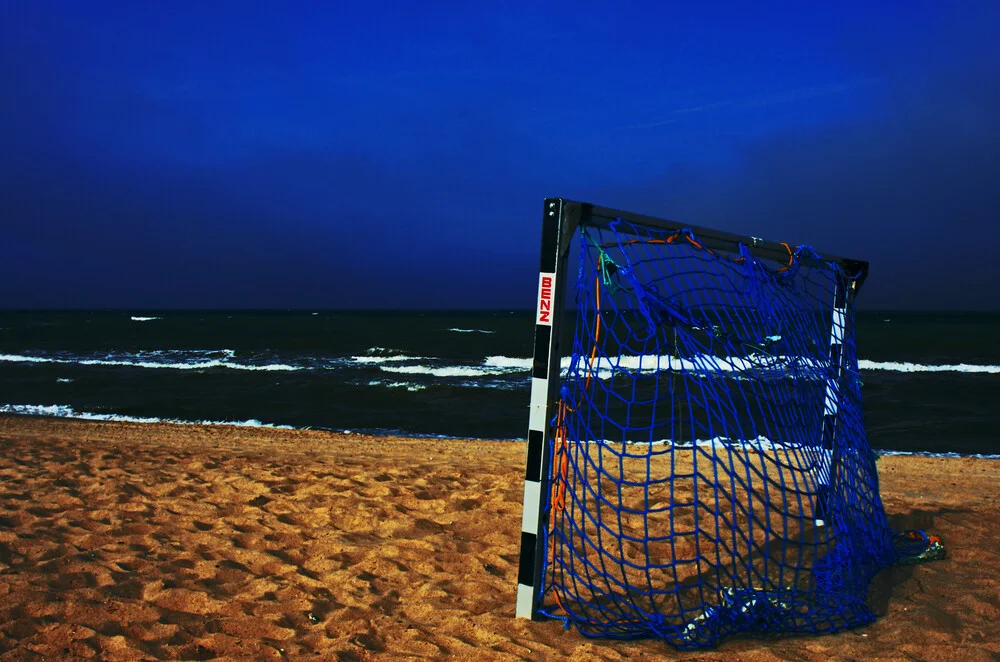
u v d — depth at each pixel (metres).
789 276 4.47
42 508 5.46
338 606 3.72
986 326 59.00
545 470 3.46
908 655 3.19
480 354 32.03
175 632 3.30
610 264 3.49
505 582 4.15
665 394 15.02
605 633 3.40
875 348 32.59
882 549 4.49
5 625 3.24
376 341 39.75
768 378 3.95
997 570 4.43
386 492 6.21
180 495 6.04
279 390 18.66
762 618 3.50
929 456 10.09
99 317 95.81
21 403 16.45
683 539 4.94
